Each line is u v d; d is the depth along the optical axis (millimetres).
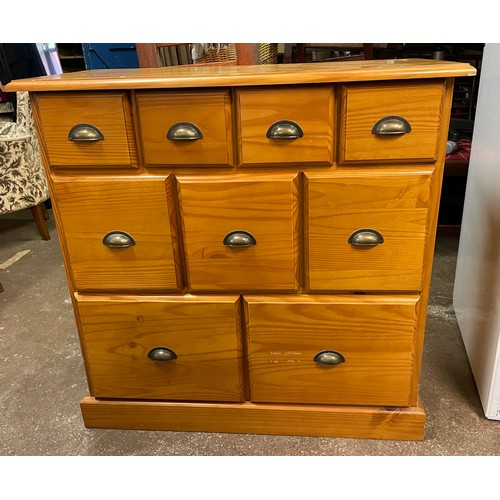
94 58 2191
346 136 900
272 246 1002
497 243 1177
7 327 1745
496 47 1237
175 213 1014
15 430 1243
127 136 944
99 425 1239
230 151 939
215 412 1184
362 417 1140
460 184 2447
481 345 1273
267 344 1093
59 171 1001
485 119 1337
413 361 1079
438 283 1885
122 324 1119
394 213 948
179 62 2029
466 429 1180
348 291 1035
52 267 2227
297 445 1155
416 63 995
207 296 1079
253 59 1918
